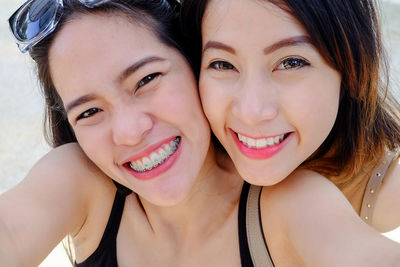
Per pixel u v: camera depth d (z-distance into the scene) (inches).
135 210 19.8
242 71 16.2
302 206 16.5
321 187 16.8
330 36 15.9
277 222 17.3
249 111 15.8
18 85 60.2
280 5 15.1
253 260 18.0
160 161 17.6
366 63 17.8
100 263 20.0
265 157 16.9
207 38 16.7
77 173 19.5
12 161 43.1
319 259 14.7
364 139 20.5
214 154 19.3
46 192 18.5
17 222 17.0
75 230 20.1
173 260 19.1
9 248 16.3
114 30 16.3
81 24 16.3
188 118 17.4
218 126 17.4
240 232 18.2
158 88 16.9
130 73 16.4
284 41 15.4
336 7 16.0
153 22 17.3
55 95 19.3
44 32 16.5
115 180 18.5
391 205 22.6
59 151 20.2
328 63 16.2
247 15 15.3
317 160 21.3
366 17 17.7
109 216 20.0
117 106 16.6
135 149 17.1
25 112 53.4
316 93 16.2
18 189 18.5
